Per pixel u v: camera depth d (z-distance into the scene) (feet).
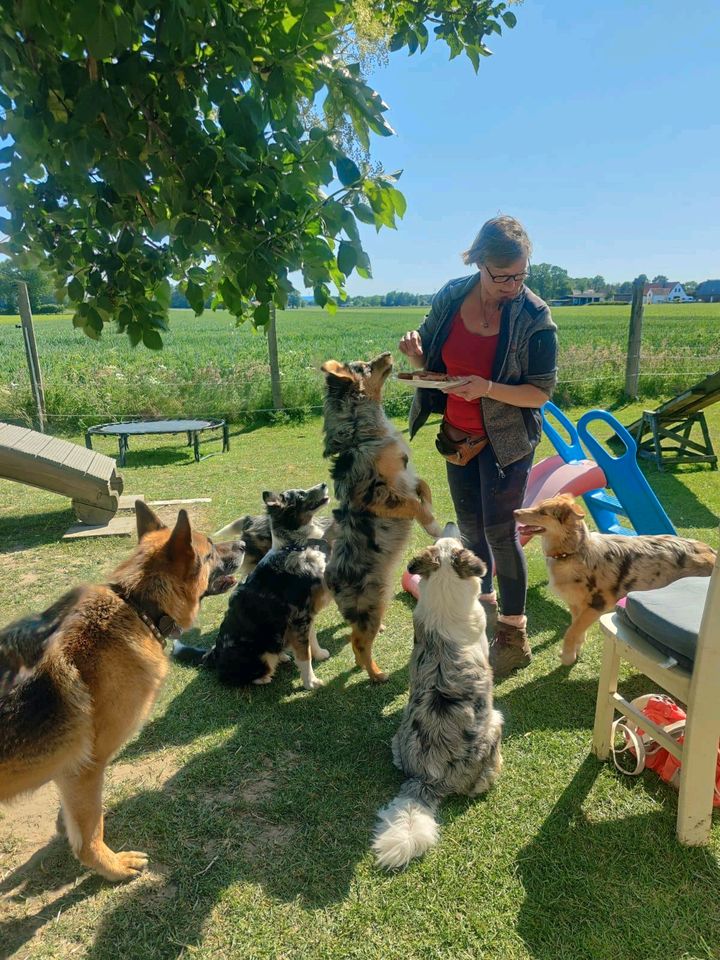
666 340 63.98
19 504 24.13
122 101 5.29
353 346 74.02
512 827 7.97
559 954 6.32
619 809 8.24
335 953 6.43
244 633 11.34
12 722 6.41
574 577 11.53
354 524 11.66
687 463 26.73
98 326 7.35
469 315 11.34
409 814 7.61
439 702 8.48
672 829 7.87
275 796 8.73
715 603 6.86
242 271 6.12
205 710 10.91
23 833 8.35
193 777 9.16
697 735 7.26
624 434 14.69
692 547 11.87
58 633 7.09
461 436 11.89
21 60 5.59
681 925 6.57
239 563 9.93
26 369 44.11
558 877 7.20
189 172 5.59
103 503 20.94
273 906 6.98
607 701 8.97
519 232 10.01
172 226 6.53
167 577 8.01
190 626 8.45
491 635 13.24
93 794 7.20
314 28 5.83
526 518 11.45
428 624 8.95
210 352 63.10
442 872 7.31
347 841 7.87
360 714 10.72
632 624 8.48
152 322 7.31
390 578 11.71
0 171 6.44
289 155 6.36
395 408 40.75
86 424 38.24
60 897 7.25
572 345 50.52
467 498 12.48
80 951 6.59
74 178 6.31
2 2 5.30
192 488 25.41
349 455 11.98
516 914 6.76
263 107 5.93
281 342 80.84
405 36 12.67
